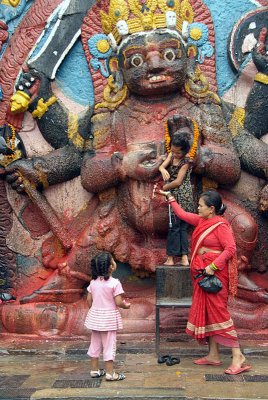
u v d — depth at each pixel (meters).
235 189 5.94
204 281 4.45
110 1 5.77
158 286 5.04
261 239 5.94
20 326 5.64
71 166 5.91
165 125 5.55
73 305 5.80
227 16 6.07
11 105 5.85
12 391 4.09
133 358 4.96
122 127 5.77
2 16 6.06
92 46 5.96
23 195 6.07
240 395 3.91
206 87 5.78
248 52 5.96
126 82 5.75
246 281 5.70
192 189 5.50
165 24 5.60
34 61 5.94
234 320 5.53
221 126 5.72
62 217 6.03
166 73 5.56
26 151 6.07
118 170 5.59
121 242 5.80
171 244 5.23
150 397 3.92
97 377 4.38
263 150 5.77
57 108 5.95
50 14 6.04
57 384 4.24
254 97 5.88
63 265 5.83
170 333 5.56
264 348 5.12
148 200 5.55
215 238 4.52
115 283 4.31
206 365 4.69
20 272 6.07
